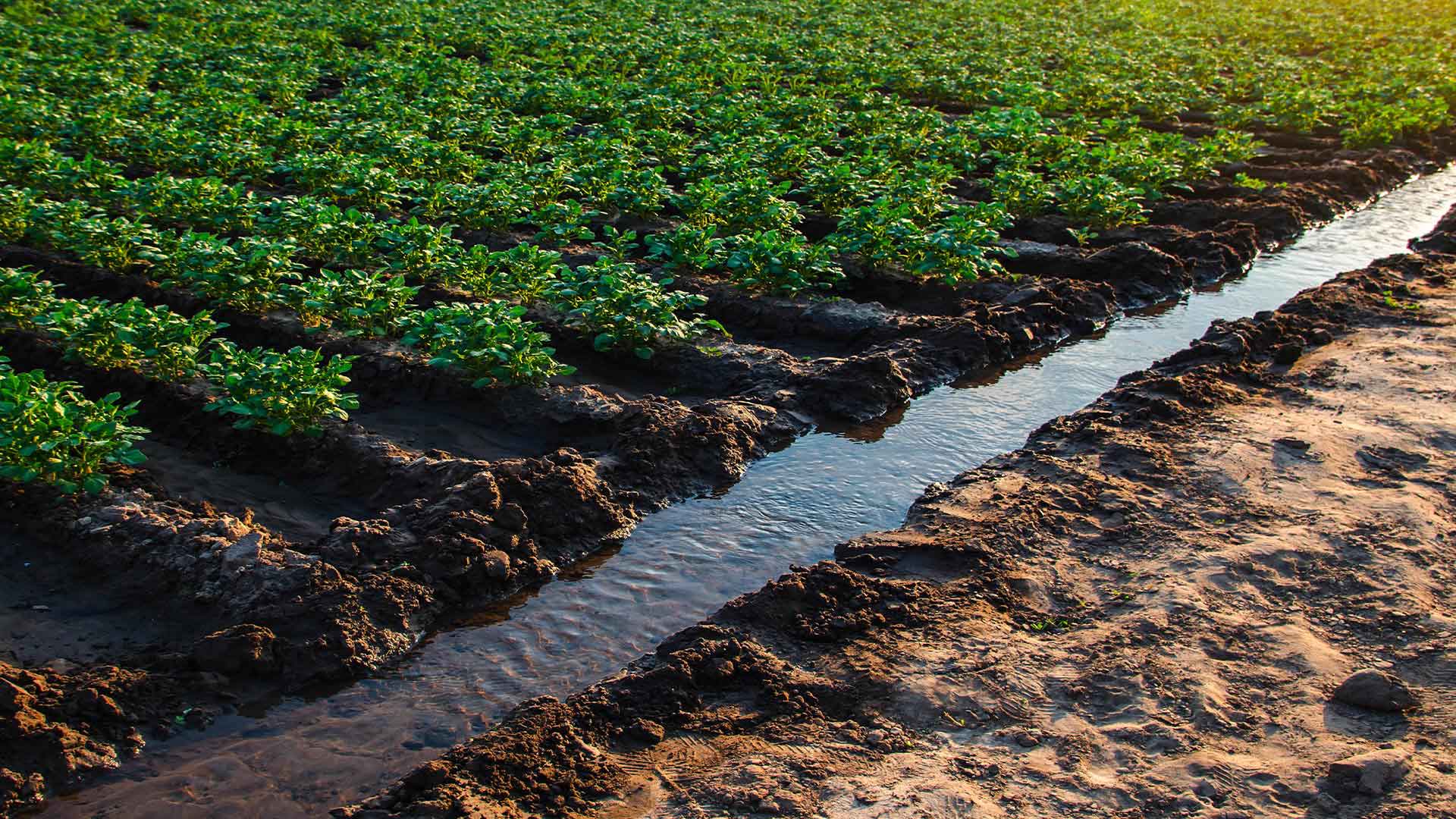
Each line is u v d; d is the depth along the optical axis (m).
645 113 28.28
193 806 7.84
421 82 31.45
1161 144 25.27
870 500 12.25
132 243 17.77
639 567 10.97
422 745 8.48
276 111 30.41
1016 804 7.19
